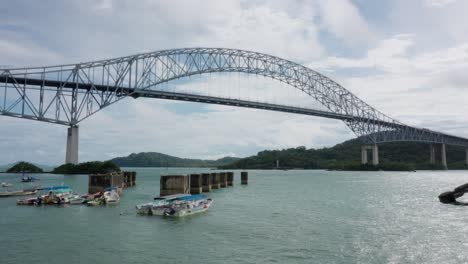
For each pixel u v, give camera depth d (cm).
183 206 3784
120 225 3206
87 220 3438
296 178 12650
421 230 3023
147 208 3781
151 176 14300
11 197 5372
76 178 9481
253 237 2758
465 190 4809
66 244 2552
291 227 3134
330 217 3659
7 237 2750
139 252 2361
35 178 9156
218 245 2525
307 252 2361
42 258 2239
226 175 8231
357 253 2341
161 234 2858
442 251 2398
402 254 2328
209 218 3581
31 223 3288
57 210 4062
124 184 7538
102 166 10562
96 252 2356
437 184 8788
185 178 5300
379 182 9806
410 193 6394
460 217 3675
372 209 4259
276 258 2238
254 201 5078
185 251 2380
